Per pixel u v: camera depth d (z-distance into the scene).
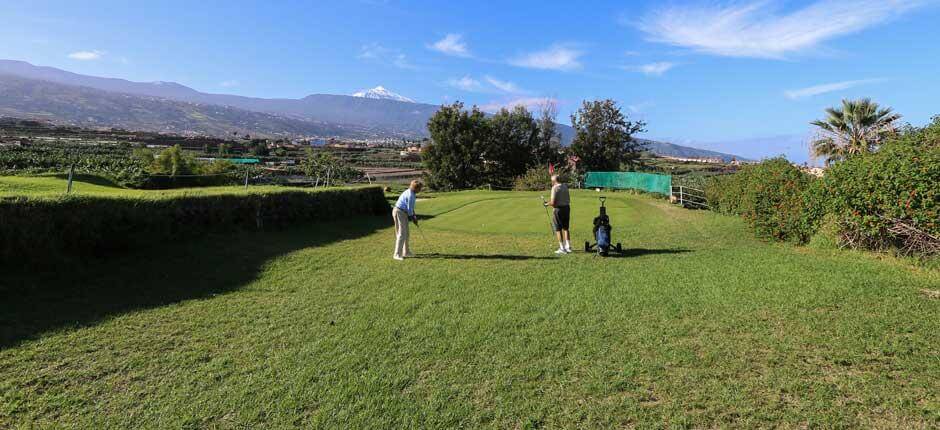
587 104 43.91
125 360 4.19
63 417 3.28
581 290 6.19
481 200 20.92
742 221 13.09
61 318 5.24
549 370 3.86
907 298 5.14
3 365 4.05
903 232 7.03
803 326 4.50
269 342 4.60
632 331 4.62
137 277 7.10
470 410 3.31
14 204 6.72
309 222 13.75
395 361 4.11
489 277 7.12
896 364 3.63
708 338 4.36
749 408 3.17
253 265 8.19
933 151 6.96
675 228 12.35
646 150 46.22
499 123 46.12
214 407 3.40
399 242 8.88
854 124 19.92
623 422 3.11
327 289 6.64
